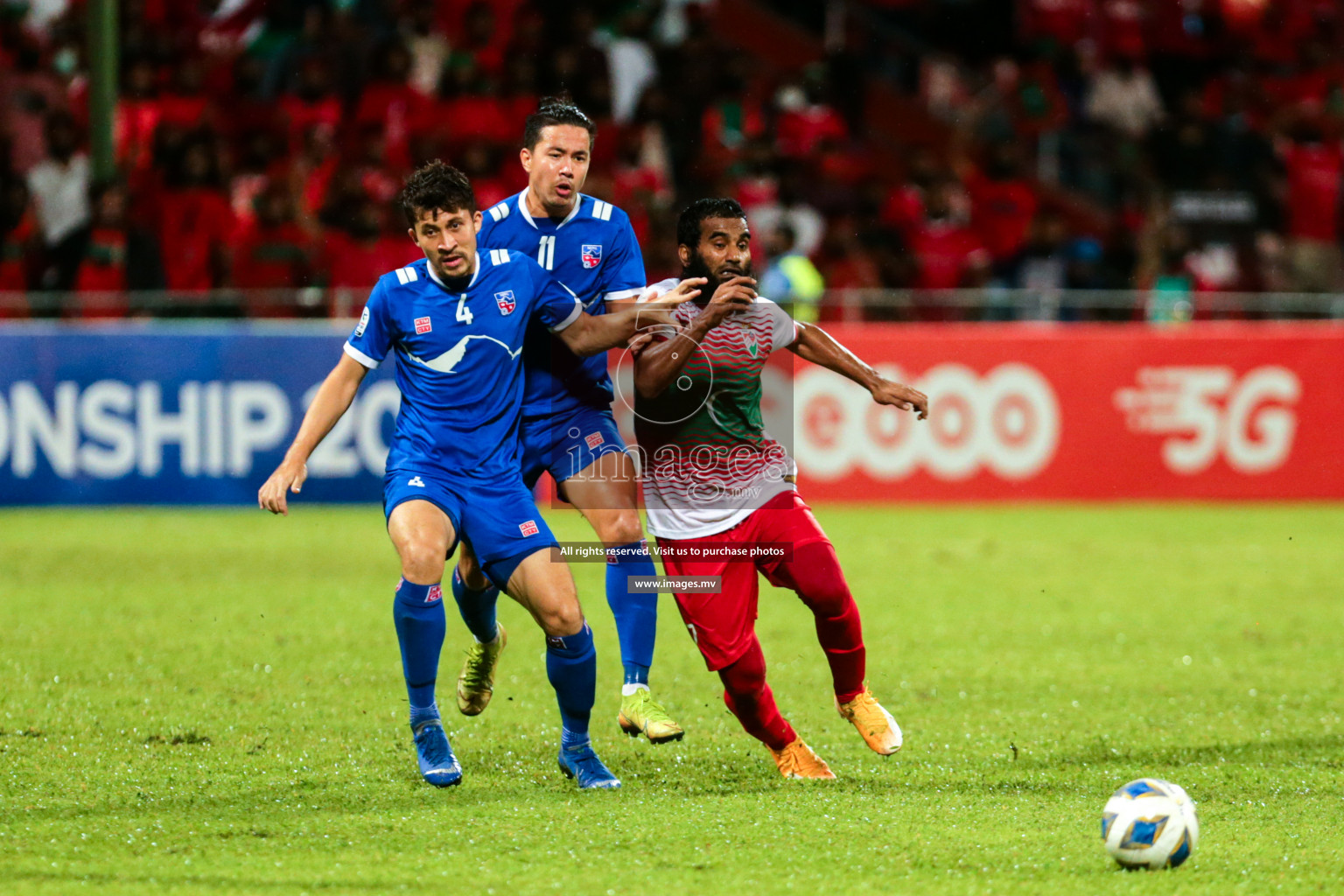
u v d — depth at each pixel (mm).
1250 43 62812
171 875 12648
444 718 19094
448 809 14859
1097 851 13617
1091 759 17484
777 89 54688
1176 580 31016
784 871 12969
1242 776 16672
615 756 17406
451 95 48750
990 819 14727
